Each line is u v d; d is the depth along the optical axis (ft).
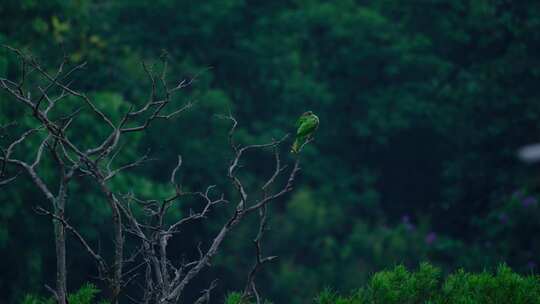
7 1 157.38
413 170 237.86
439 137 232.53
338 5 229.66
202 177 196.75
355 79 230.68
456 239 212.84
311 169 217.15
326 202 211.41
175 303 50.62
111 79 179.32
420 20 231.30
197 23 213.25
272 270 191.42
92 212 149.28
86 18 176.86
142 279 132.57
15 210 136.36
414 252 183.93
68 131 141.28
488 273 56.34
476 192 218.59
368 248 187.01
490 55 232.12
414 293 55.47
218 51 220.43
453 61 237.66
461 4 228.02
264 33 225.15
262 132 214.69
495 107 217.97
